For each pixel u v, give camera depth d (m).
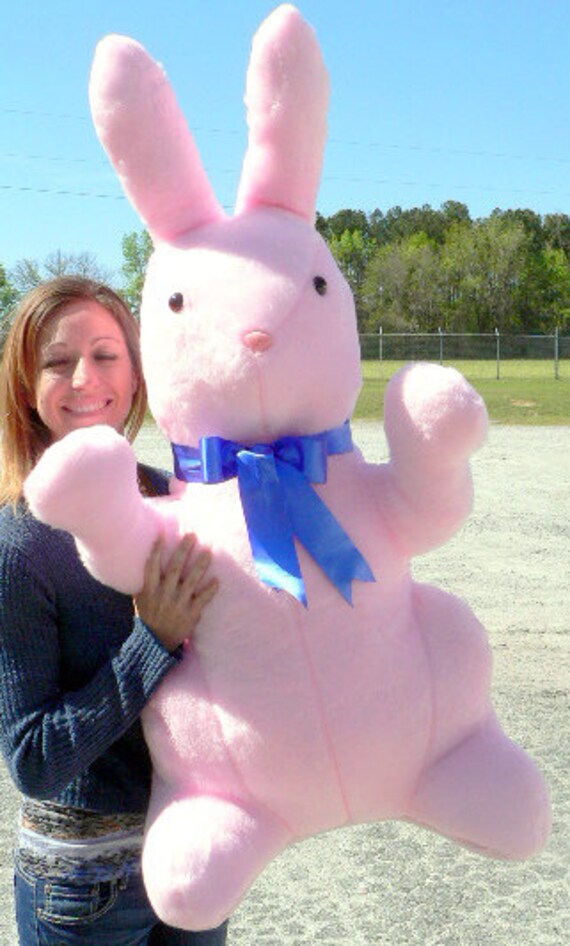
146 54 1.90
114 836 1.99
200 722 1.80
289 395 1.82
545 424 20.28
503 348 46.19
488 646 1.96
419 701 1.83
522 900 3.56
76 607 1.92
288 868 3.79
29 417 2.13
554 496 11.40
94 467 1.70
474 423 1.78
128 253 54.19
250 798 1.81
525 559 8.42
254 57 1.94
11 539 1.90
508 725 5.01
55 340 2.06
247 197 1.98
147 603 1.80
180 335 1.84
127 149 1.89
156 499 1.95
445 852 3.90
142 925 2.06
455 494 1.86
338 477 1.90
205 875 1.72
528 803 1.86
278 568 1.77
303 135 1.94
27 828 2.03
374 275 90.94
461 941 3.31
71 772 1.85
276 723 1.76
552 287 91.94
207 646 1.81
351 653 1.78
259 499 1.81
